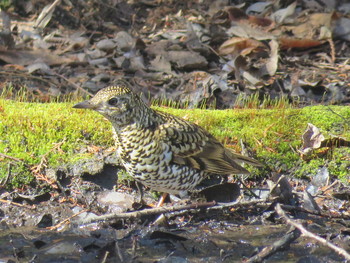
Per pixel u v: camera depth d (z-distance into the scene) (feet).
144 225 31.19
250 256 28.19
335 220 31.83
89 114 38.65
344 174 35.19
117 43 50.83
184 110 40.32
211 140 32.22
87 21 55.88
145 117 30.37
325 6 57.41
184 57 48.70
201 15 56.39
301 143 36.78
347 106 41.14
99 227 31.09
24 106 39.93
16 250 28.43
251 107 42.55
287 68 49.11
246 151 35.78
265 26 54.44
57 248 28.73
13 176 34.17
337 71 48.65
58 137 36.40
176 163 30.76
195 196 33.45
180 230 30.89
